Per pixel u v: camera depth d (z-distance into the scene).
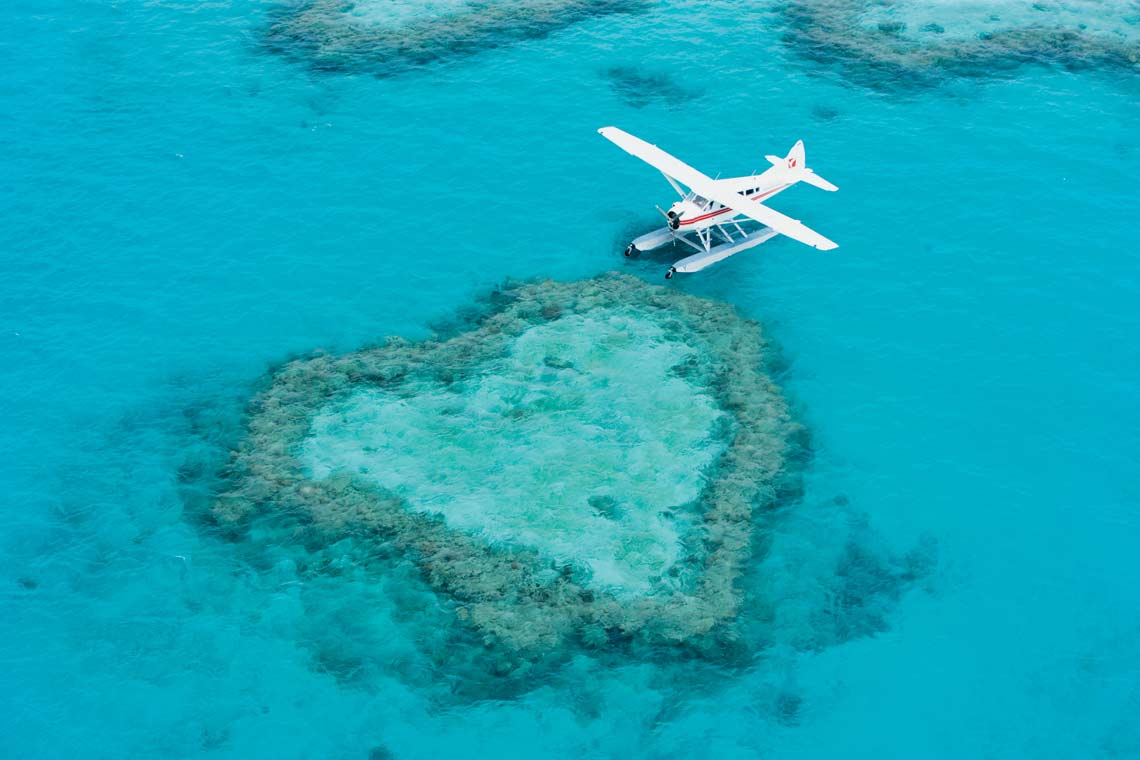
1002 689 30.41
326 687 30.50
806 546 34.78
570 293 46.94
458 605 32.72
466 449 38.47
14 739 29.27
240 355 43.69
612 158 56.19
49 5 71.75
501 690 30.33
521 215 52.06
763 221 44.97
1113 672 30.77
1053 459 38.09
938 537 35.22
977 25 68.44
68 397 41.66
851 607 32.78
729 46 66.56
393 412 40.28
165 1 72.69
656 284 47.56
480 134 58.19
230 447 39.09
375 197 53.28
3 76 63.28
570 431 39.19
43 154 56.25
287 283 47.69
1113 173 53.50
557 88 62.34
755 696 30.17
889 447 38.75
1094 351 42.84
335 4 72.56
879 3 71.75
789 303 46.22
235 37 68.19
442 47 67.00
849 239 49.84
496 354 43.34
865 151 56.03
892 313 45.31
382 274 48.25
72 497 37.16
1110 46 65.31
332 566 34.12
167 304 46.50
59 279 47.91
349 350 43.88
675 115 59.59
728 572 33.78
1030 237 49.28
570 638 31.70
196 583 33.72
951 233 49.84
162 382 42.38
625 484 36.88
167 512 36.38
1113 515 35.84
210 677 30.88
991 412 40.19
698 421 39.78
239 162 55.81
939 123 58.19
